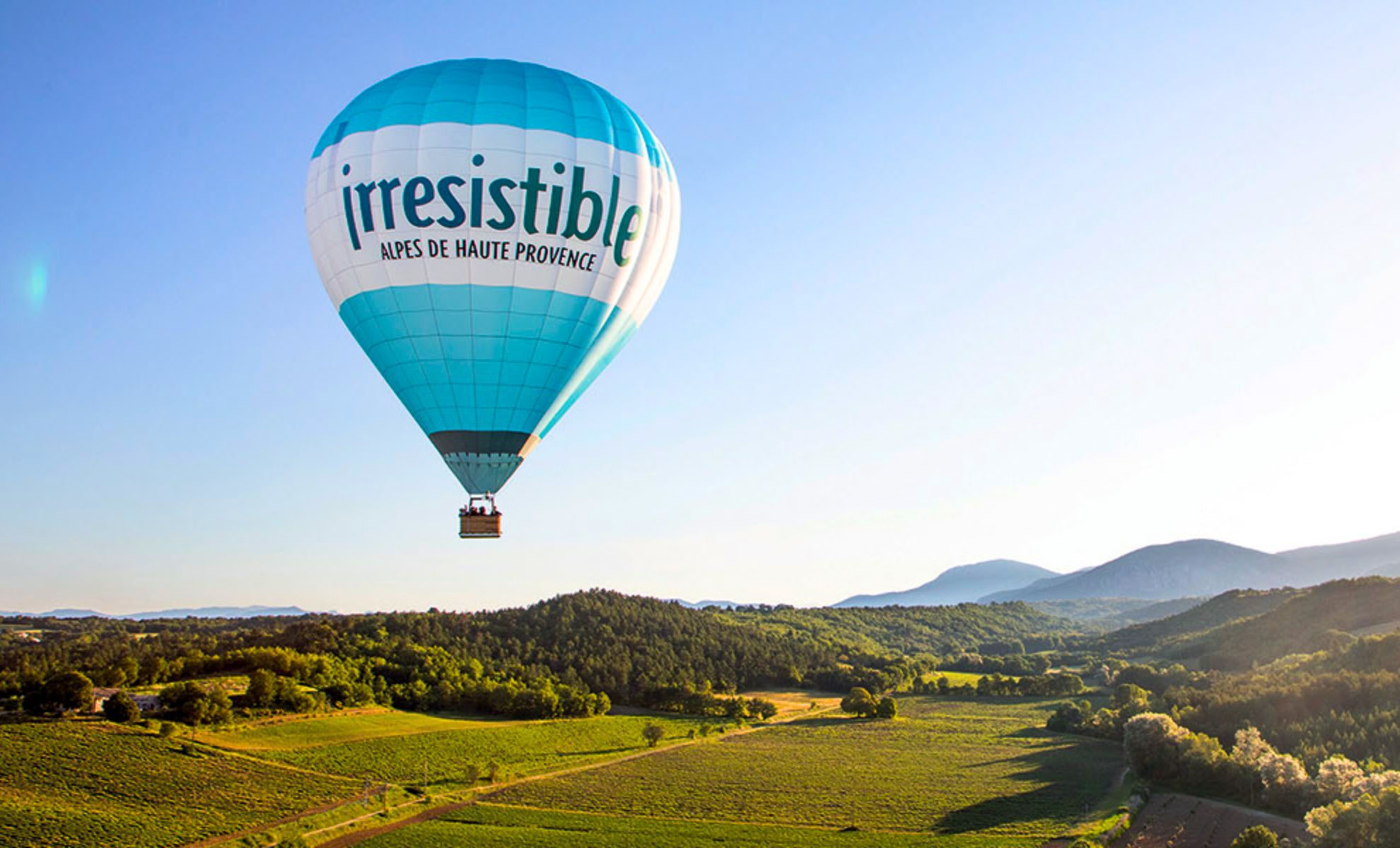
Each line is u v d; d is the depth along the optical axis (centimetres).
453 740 8838
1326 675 7925
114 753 6675
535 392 3059
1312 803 5481
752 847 5744
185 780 6425
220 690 8388
